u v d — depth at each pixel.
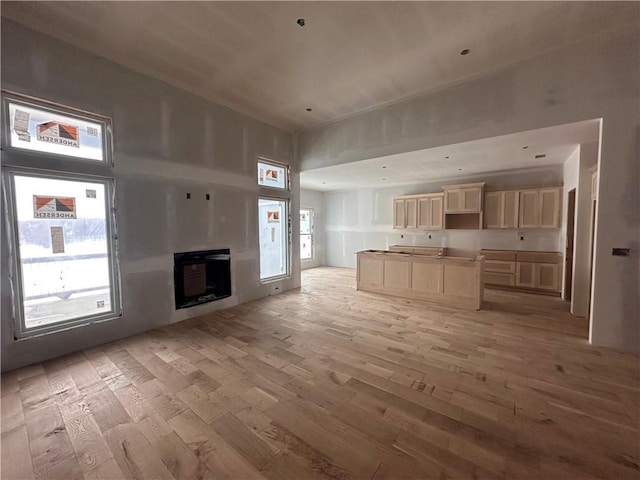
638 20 2.57
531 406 2.03
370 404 2.07
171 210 3.71
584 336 3.29
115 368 2.59
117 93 3.17
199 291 4.09
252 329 3.54
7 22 2.49
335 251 9.58
